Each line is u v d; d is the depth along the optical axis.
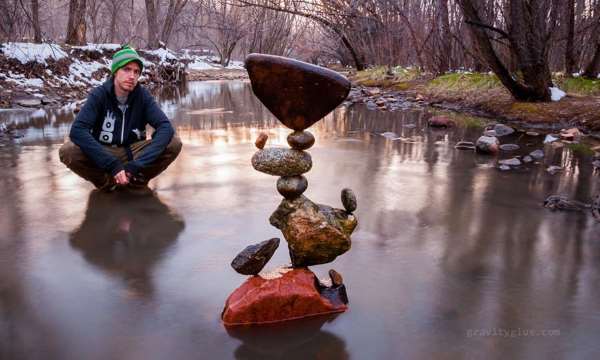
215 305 1.98
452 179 3.92
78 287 2.14
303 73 1.83
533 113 6.89
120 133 3.50
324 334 1.79
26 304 2.00
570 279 2.23
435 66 11.55
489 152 4.89
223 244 2.60
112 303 2.00
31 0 10.62
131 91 3.50
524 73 7.14
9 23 9.90
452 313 1.93
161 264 2.36
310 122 1.92
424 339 1.76
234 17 26.58
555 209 3.20
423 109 8.90
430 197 3.43
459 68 11.55
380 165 4.38
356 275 2.24
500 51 8.59
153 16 20.83
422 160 4.61
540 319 1.90
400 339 1.76
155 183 3.73
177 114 8.17
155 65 16.55
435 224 2.90
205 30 29.70
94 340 1.75
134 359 1.65
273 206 3.20
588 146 5.23
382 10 13.20
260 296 1.84
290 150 1.95
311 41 22.70
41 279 2.21
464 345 1.73
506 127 6.11
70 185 3.66
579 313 1.94
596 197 3.45
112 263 2.38
